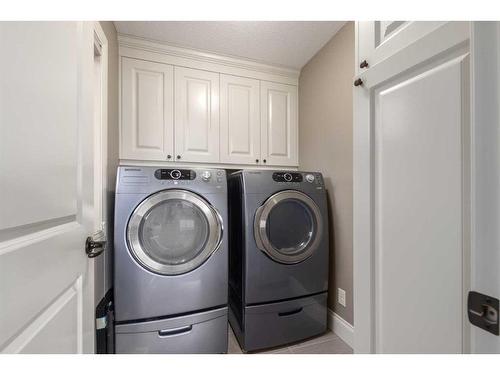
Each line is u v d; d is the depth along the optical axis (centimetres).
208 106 191
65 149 63
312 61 199
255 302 146
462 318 49
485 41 40
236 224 163
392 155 67
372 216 73
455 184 50
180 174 137
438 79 54
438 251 54
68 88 65
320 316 162
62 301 62
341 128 167
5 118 42
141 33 165
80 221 74
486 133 39
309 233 164
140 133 172
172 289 130
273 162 211
